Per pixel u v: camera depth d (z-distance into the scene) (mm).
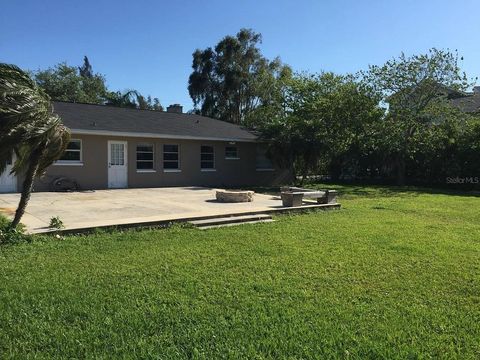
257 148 24594
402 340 4031
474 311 4738
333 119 22062
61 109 19969
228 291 5242
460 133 22938
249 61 47125
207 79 47406
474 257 7039
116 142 19312
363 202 15578
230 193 14031
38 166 8125
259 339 3994
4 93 6758
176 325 4258
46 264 6359
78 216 10469
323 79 27703
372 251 7379
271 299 5008
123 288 5309
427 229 9680
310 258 6863
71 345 3834
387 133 22609
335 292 5289
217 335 4051
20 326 4180
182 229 9461
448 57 23031
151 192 17516
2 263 6383
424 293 5293
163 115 24156
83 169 18344
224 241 8180
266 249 7457
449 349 3867
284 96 30016
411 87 23422
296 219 11148
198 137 21312
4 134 6770
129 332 4094
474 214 12438
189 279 5672
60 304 4754
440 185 24000
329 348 3848
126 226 9195
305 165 22047
